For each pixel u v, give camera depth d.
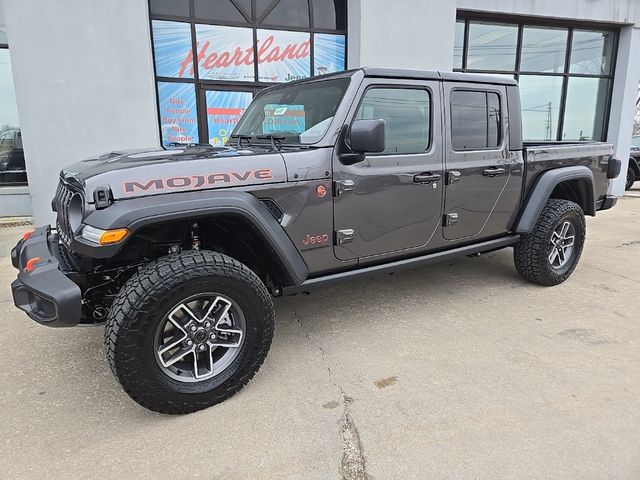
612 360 2.97
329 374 2.85
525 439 2.22
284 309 3.90
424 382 2.74
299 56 8.33
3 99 7.73
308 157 2.81
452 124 3.48
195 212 2.38
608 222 7.69
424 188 3.35
